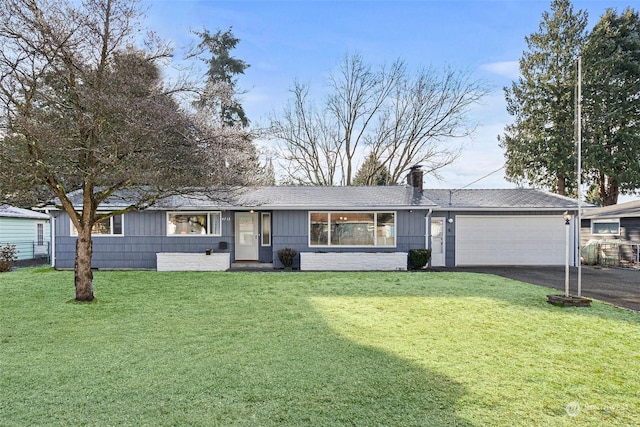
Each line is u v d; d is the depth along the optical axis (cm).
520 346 484
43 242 2041
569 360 434
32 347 477
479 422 297
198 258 1334
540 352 461
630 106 2238
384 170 2609
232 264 1453
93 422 295
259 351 462
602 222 1766
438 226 1494
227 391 350
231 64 2220
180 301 765
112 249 1384
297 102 2592
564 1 2348
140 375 386
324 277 1120
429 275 1167
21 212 1883
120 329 559
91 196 777
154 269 1370
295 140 2611
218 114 862
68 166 692
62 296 818
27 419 299
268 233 1540
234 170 817
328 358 438
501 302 750
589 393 349
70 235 1376
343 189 1627
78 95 670
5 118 635
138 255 1385
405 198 1470
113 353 454
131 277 1122
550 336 527
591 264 1557
